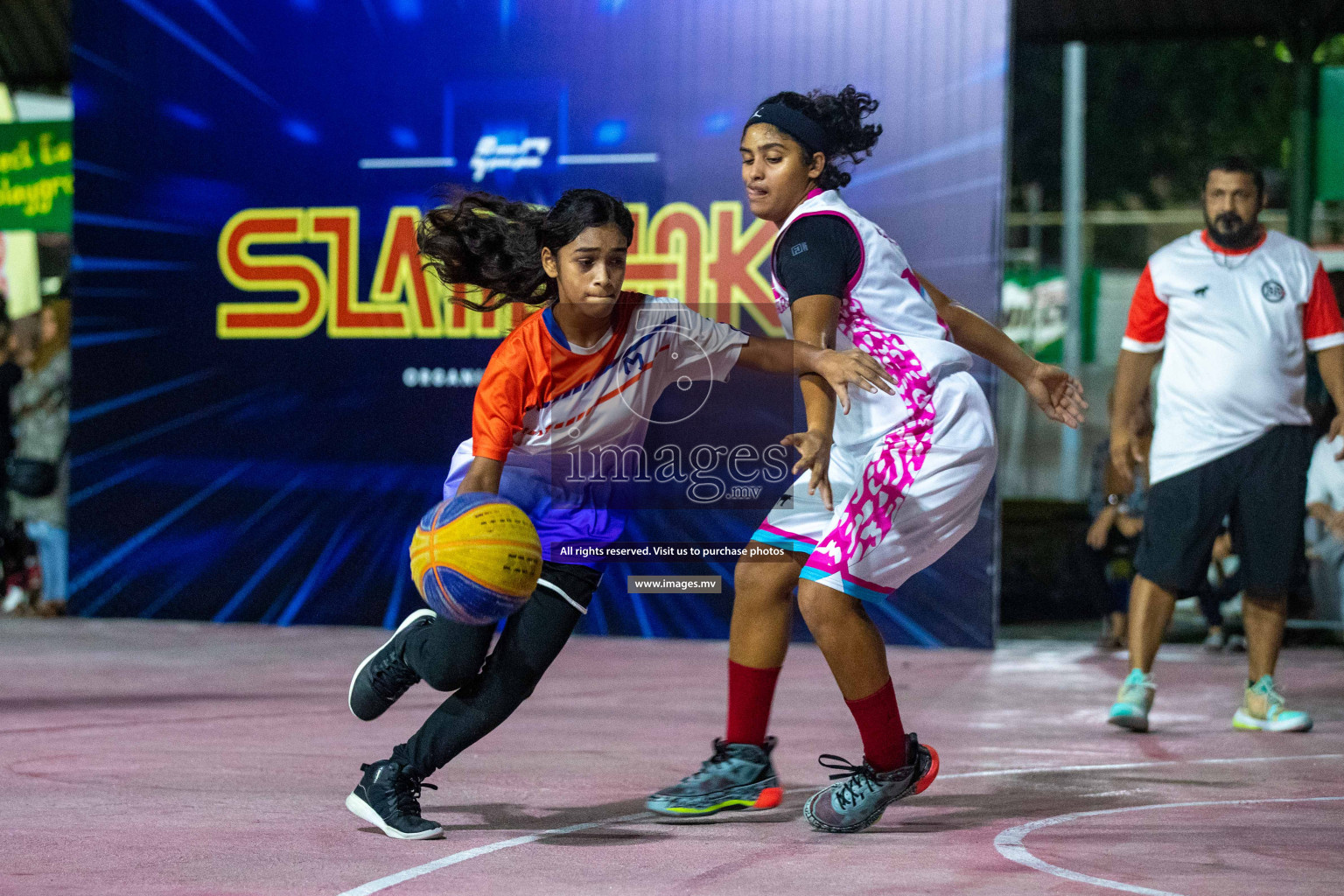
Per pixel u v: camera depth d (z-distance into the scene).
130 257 15.66
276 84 15.20
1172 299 9.50
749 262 14.04
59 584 16.61
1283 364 9.22
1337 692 11.10
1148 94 34.56
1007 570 19.38
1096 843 5.50
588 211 5.29
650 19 14.30
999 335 6.21
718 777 6.14
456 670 5.45
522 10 14.59
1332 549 14.67
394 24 14.91
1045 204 35.41
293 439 15.24
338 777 7.03
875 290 5.73
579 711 9.64
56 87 18.91
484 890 4.72
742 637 6.24
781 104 5.99
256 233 15.30
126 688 10.72
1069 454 32.06
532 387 5.46
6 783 6.82
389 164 14.92
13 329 17.19
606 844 5.51
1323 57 26.42
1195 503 9.10
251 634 14.56
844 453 5.92
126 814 6.07
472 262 5.68
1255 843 5.49
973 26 13.49
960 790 6.75
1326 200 16.86
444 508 5.20
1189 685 11.45
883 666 5.73
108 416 15.76
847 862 5.17
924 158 13.62
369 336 14.99
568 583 5.57
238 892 4.69
